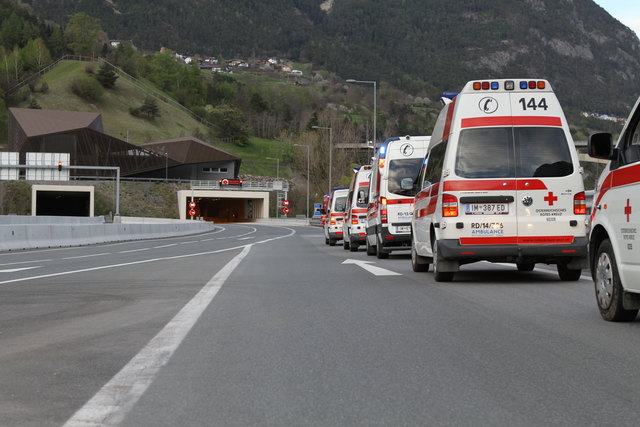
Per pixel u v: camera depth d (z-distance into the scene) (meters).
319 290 10.98
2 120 189.38
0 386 4.93
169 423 4.07
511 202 11.55
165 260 19.94
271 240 39.78
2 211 111.56
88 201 124.06
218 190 122.69
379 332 7.09
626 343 6.45
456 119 11.72
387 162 19.97
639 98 7.30
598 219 7.89
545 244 11.53
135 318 8.17
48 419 4.12
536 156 11.62
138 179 133.12
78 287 11.83
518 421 4.07
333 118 120.19
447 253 11.58
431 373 5.30
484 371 5.35
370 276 13.53
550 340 6.61
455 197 11.59
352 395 4.68
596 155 7.49
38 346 6.45
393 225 19.73
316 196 118.19
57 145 128.88
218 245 32.41
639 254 6.99
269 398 4.62
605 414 4.20
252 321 7.87
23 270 16.20
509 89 11.70
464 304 9.17
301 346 6.39
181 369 5.48
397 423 4.06
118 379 5.14
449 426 3.99
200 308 8.89
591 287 11.17
